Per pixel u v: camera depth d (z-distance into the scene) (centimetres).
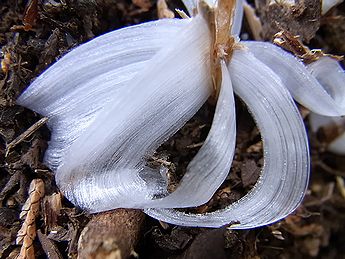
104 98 7
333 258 10
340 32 9
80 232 7
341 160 10
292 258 10
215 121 7
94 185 7
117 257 6
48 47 8
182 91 7
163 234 7
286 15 8
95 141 7
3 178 8
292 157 7
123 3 9
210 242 7
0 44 8
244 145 8
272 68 8
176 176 7
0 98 8
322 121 10
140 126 7
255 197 7
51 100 7
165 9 9
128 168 7
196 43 7
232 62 7
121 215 7
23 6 8
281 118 7
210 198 7
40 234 7
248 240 8
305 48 8
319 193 10
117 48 7
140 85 6
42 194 7
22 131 8
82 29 8
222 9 7
